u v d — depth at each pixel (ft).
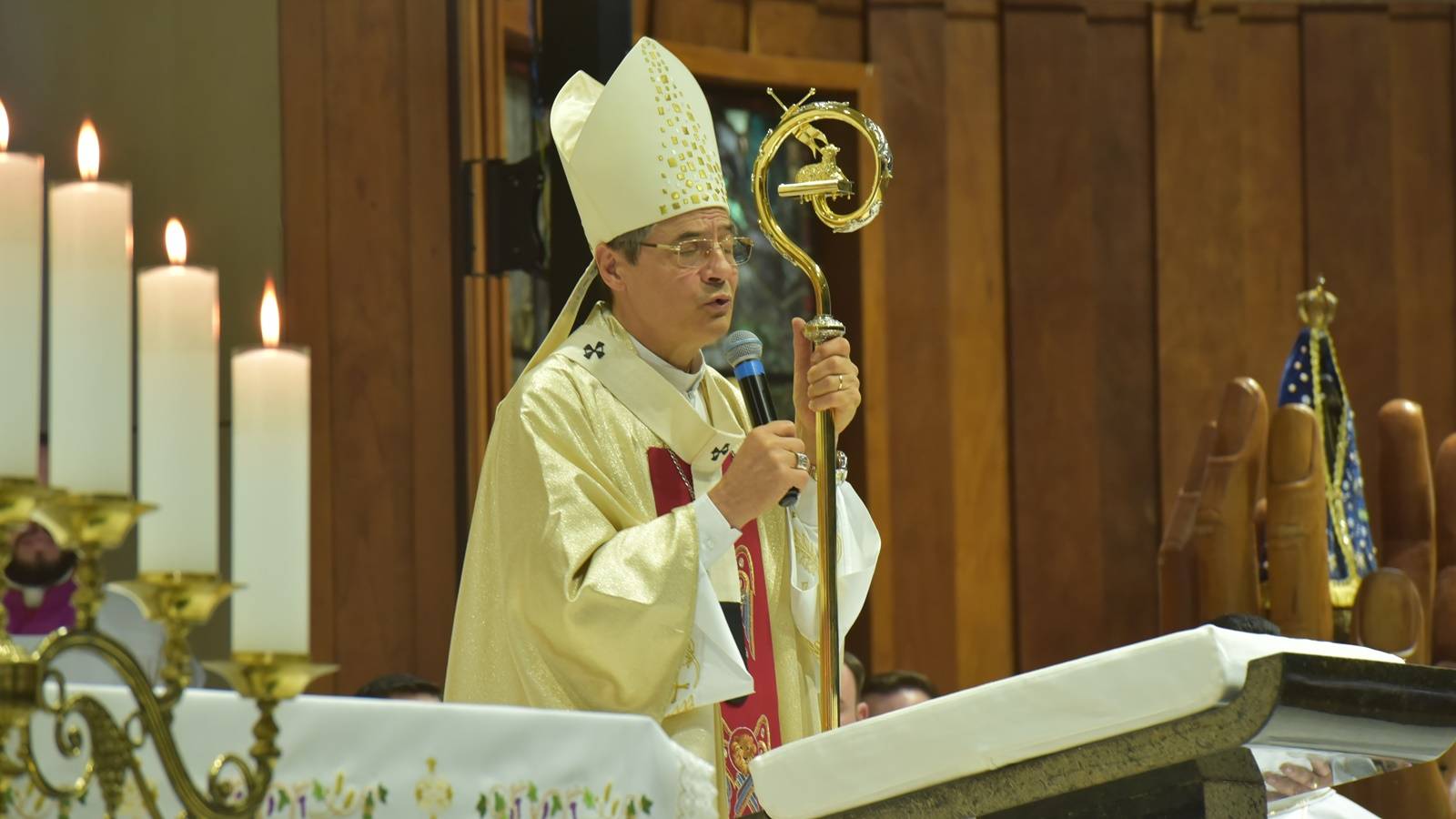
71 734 9.31
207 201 35.78
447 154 35.24
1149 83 44.29
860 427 41.50
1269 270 44.42
